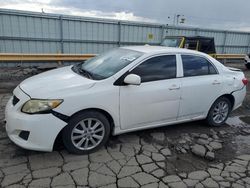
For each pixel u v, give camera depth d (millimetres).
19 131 3197
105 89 3490
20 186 2783
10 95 6430
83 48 14594
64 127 3320
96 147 3623
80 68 4285
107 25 14961
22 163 3223
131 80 3514
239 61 19359
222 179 3180
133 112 3789
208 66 4660
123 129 3820
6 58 11148
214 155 3768
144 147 3869
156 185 2963
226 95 4914
